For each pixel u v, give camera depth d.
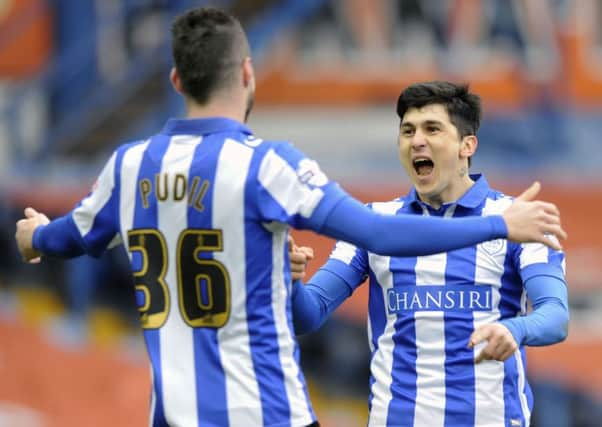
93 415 32.56
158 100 42.12
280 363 10.00
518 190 40.59
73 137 42.25
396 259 12.44
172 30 10.33
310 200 9.88
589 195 40.91
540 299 11.66
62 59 42.88
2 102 43.03
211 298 9.94
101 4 42.72
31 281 38.34
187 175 10.01
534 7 42.50
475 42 42.28
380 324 12.66
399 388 12.27
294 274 11.34
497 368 12.10
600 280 37.06
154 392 10.10
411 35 42.06
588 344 35.22
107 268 37.50
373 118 41.62
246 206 9.87
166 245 10.09
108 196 10.49
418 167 12.48
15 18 42.88
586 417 34.38
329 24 41.47
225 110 10.21
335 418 35.62
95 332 36.53
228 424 9.87
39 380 33.41
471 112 12.51
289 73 41.19
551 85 42.44
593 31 42.72
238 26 10.28
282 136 41.22
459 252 12.24
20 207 38.06
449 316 12.12
